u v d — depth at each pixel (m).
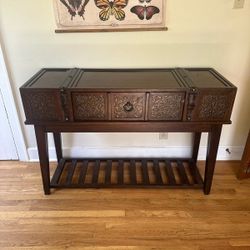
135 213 1.68
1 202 1.78
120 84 1.52
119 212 1.69
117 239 1.50
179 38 1.75
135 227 1.58
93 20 1.68
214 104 1.46
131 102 1.47
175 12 1.67
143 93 1.44
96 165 2.10
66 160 2.16
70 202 1.78
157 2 1.62
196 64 1.83
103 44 1.77
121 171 2.02
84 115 1.52
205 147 2.17
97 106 1.49
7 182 1.97
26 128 2.08
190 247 1.45
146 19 1.68
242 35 1.73
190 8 1.65
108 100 1.47
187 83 1.50
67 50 1.79
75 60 1.82
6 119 2.01
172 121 1.53
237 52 1.79
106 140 2.14
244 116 2.04
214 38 1.74
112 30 1.71
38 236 1.52
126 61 1.83
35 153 2.19
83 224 1.60
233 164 2.17
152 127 1.56
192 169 2.07
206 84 1.50
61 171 2.04
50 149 2.17
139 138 2.13
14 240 1.50
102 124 1.55
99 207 1.73
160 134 2.11
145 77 1.66
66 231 1.55
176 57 1.81
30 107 1.49
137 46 1.77
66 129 1.59
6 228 1.58
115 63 1.83
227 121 1.51
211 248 1.44
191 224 1.60
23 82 1.90
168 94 1.44
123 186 1.86
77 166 2.15
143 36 1.74
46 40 1.75
